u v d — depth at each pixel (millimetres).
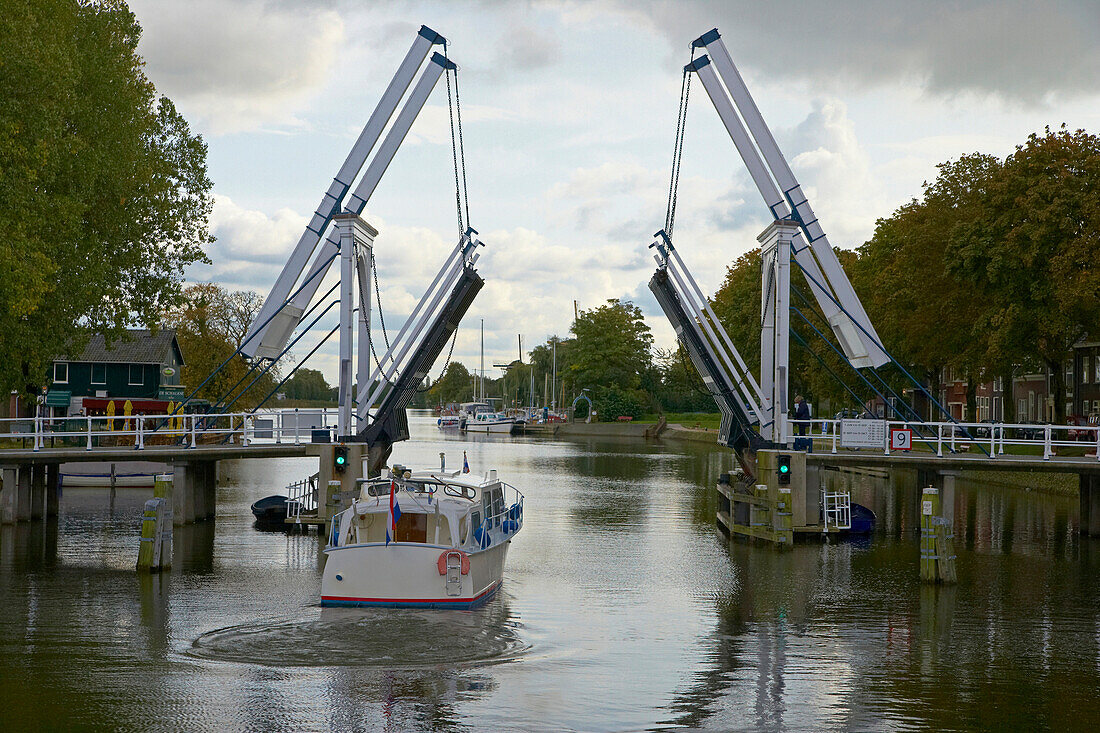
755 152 31469
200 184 38188
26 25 27781
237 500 41375
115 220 34094
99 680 15141
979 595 22781
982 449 33188
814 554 28375
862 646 18094
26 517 33094
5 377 31469
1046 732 13570
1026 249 42125
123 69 34688
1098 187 41188
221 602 20734
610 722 13648
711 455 77312
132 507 37562
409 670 15906
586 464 66438
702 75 31641
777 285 29672
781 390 29984
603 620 19891
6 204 27312
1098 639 18750
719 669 16391
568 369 133375
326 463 30828
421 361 32719
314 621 18812
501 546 22656
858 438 30922
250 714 13680
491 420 132000
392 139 31734
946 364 51844
